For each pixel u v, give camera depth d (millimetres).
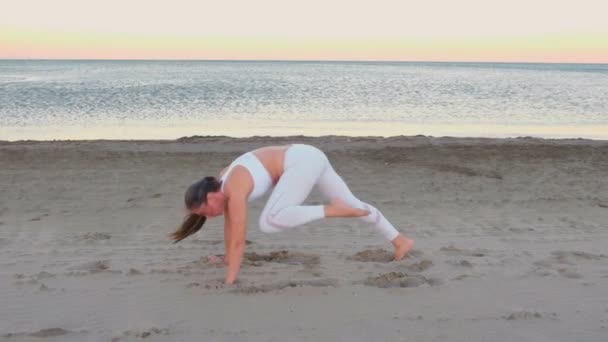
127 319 4047
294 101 32000
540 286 4762
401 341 3668
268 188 4828
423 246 6180
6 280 4918
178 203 8531
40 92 34938
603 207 8508
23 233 6926
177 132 19453
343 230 6988
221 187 4695
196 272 5078
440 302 4367
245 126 21234
